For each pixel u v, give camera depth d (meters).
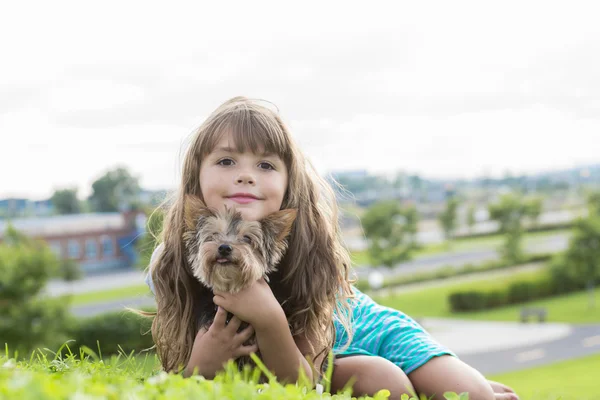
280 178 5.01
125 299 69.38
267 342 4.61
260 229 4.77
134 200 143.62
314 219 5.23
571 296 73.19
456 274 87.38
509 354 41.97
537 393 5.71
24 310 33.88
